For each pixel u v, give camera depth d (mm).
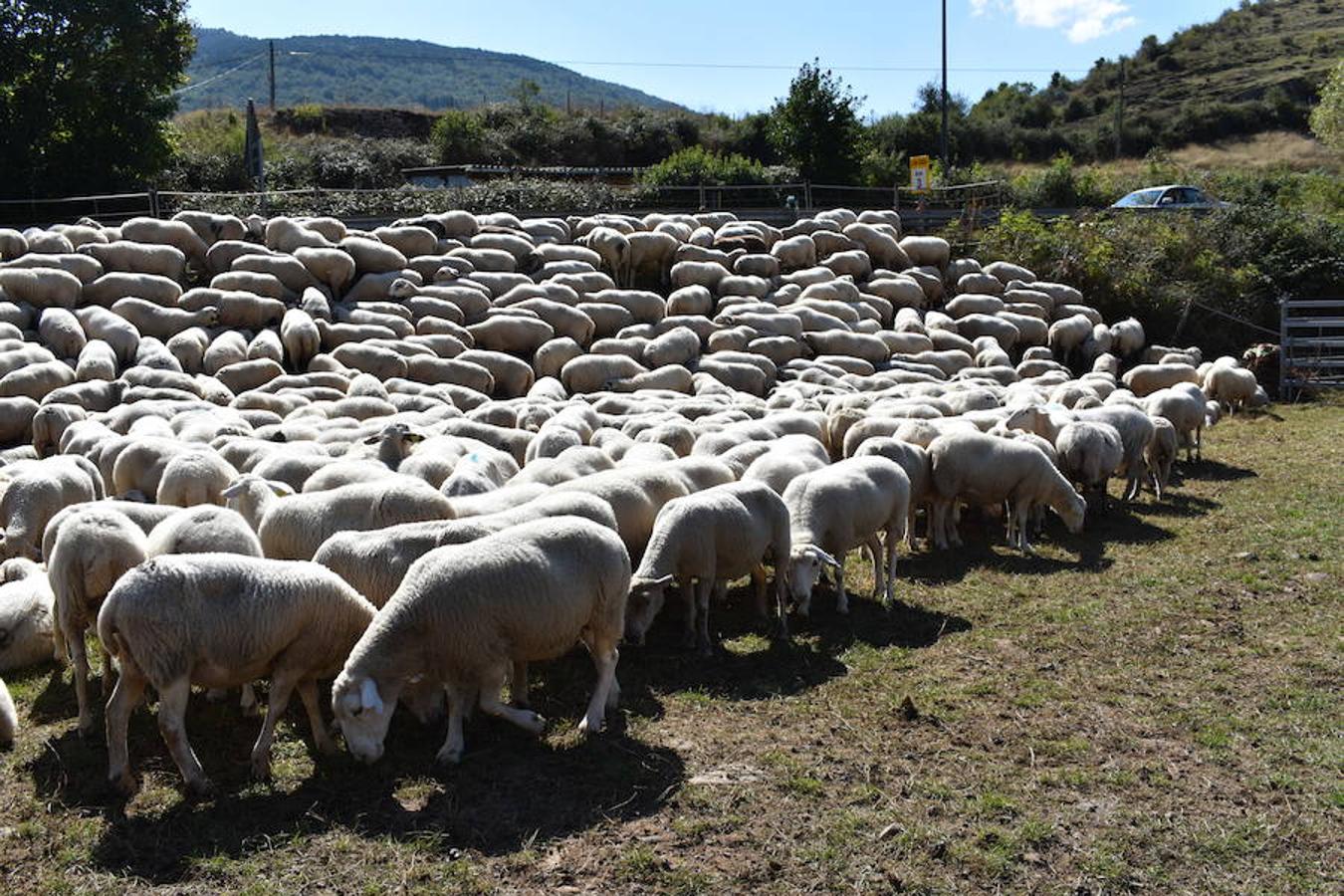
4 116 31656
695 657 9000
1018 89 97000
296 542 8875
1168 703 7977
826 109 41719
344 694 6668
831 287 25156
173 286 21203
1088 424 13727
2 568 9422
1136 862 5945
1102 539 12695
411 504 8938
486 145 51969
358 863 5879
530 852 5980
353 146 49781
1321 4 109688
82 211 31938
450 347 20484
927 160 38062
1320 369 24656
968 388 18625
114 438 12398
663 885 5715
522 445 13773
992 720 7730
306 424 13828
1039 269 29406
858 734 7508
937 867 5902
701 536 8922
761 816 6391
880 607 10344
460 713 7094
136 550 7594
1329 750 7176
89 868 5844
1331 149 58906
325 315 21203
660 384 19422
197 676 6480
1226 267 30656
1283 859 5961
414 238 24531
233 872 5793
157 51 33719
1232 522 13250
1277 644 9102
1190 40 103062
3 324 18438
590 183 37406
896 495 10484
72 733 7477
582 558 7301
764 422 14195
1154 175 46406
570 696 8117
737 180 38438
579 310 22516
